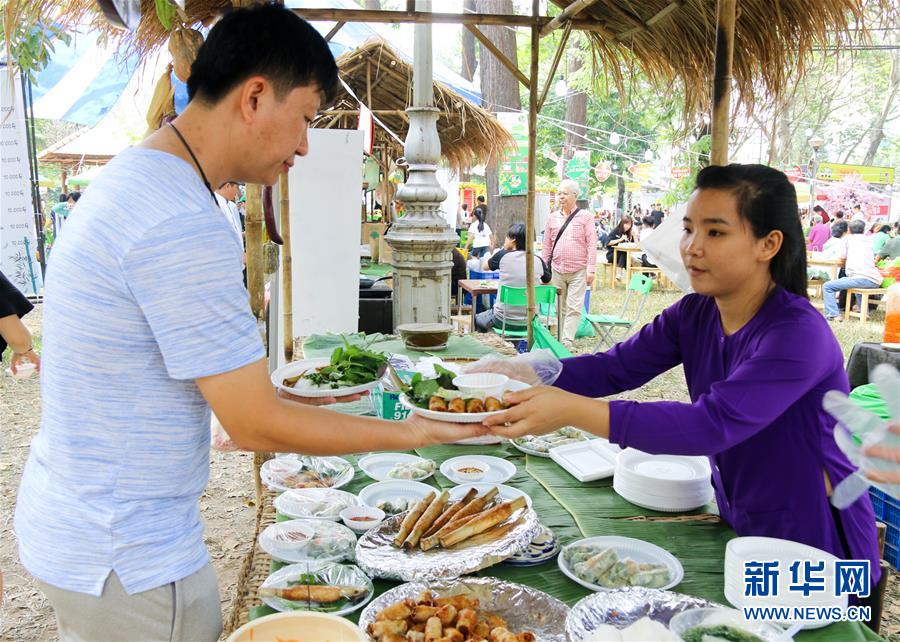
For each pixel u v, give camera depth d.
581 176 13.55
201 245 1.14
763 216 1.61
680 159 7.89
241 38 1.17
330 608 1.48
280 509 1.95
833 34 2.58
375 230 9.20
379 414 2.67
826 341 1.60
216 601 1.37
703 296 1.97
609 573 1.59
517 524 1.69
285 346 3.80
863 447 1.17
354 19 3.42
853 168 16.97
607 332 7.40
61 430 1.19
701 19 2.96
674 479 2.00
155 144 1.22
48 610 3.13
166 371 1.19
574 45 16.84
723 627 1.27
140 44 3.18
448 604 1.35
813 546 1.70
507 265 6.88
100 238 1.12
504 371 2.07
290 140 1.27
